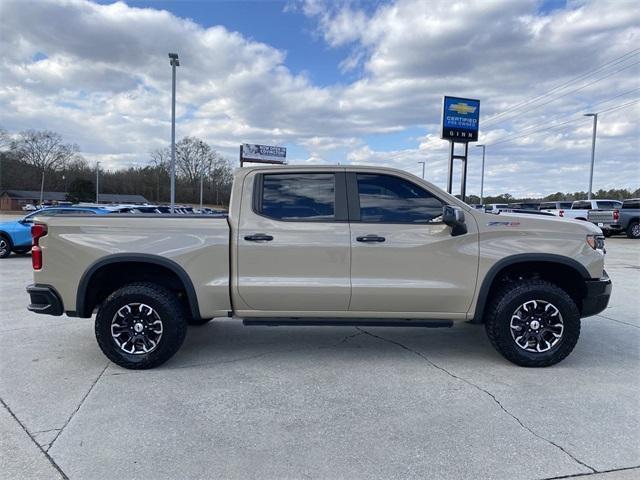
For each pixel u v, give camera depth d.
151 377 4.03
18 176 101.31
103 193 105.94
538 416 3.29
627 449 2.86
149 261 4.16
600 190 60.06
